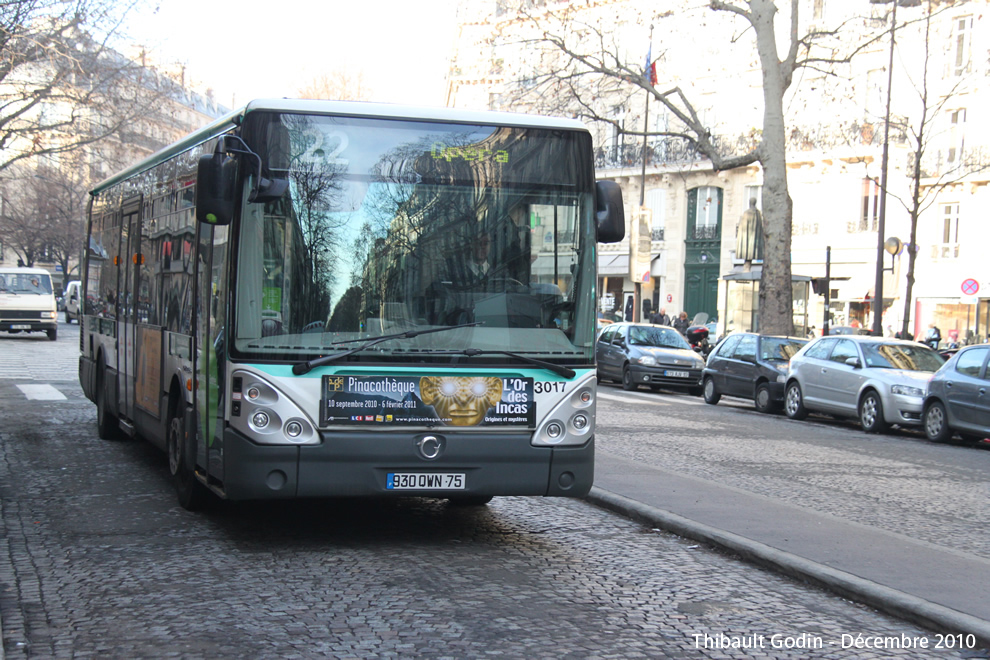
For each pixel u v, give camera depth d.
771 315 28.59
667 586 6.57
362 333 6.97
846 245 45.00
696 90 50.12
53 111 40.97
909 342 20.20
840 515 9.30
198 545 7.32
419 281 7.11
